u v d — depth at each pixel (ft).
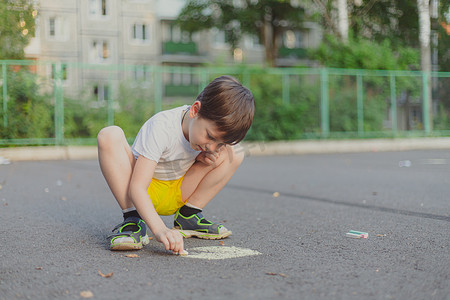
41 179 20.65
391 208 12.57
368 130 46.03
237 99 6.68
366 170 24.75
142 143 7.54
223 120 6.63
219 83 6.74
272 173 23.65
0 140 35.99
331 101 45.50
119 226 7.98
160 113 7.74
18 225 10.12
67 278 6.15
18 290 5.69
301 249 7.84
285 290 5.60
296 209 12.62
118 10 84.48
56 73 37.58
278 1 74.02
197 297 5.36
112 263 6.89
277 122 43.16
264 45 82.48
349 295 5.43
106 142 7.75
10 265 6.82
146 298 5.34
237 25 82.64
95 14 81.66
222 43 97.45
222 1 80.12
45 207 12.85
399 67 39.88
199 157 8.01
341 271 6.45
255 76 44.78
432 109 44.04
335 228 9.82
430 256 7.32
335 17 46.98
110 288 5.71
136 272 6.40
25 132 36.55
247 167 27.53
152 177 7.89
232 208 12.89
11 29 30.45
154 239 8.61
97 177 21.79
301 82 45.27
